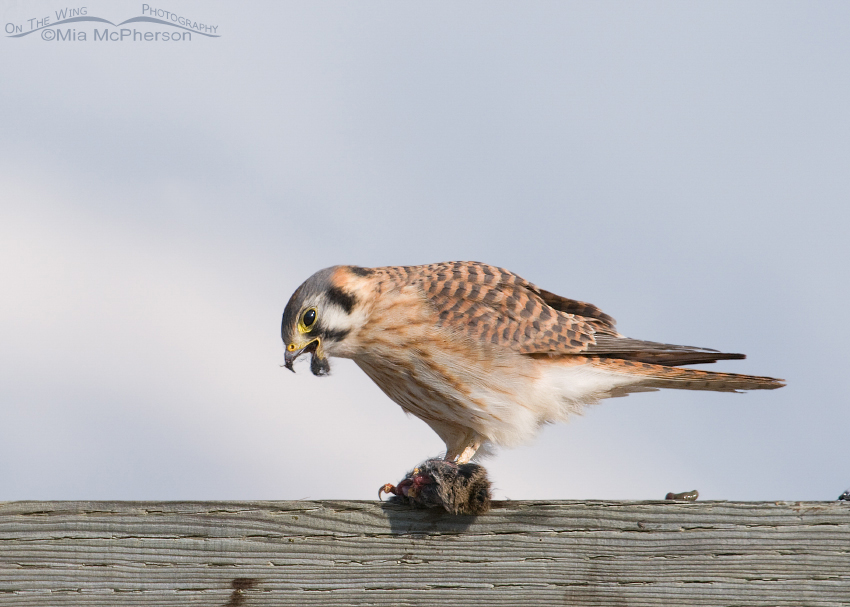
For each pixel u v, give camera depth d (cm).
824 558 566
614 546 592
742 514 580
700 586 577
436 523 613
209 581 615
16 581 615
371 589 611
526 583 598
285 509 620
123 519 622
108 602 615
